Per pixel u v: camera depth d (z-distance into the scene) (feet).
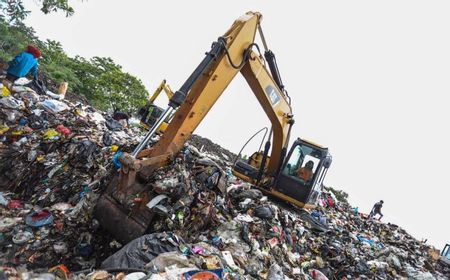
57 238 12.29
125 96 66.33
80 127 23.16
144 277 7.91
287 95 21.58
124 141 22.02
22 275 8.04
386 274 19.16
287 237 16.88
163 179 12.30
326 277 15.35
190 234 12.65
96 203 12.19
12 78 24.53
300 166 23.47
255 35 15.35
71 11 32.42
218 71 13.25
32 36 59.41
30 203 14.96
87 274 8.68
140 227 11.26
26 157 17.94
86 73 66.28
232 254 12.62
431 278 19.86
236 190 19.08
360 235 28.58
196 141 57.72
